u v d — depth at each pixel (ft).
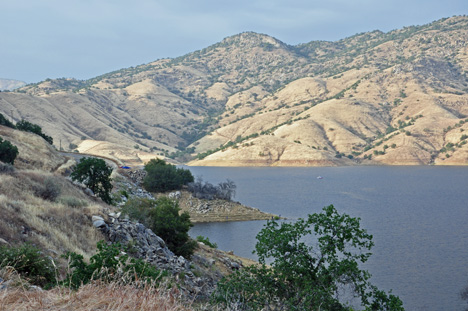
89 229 71.00
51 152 226.79
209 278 86.43
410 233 254.88
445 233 255.91
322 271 52.54
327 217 53.11
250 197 447.01
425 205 397.19
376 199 442.09
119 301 10.71
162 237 98.84
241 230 252.01
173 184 321.11
